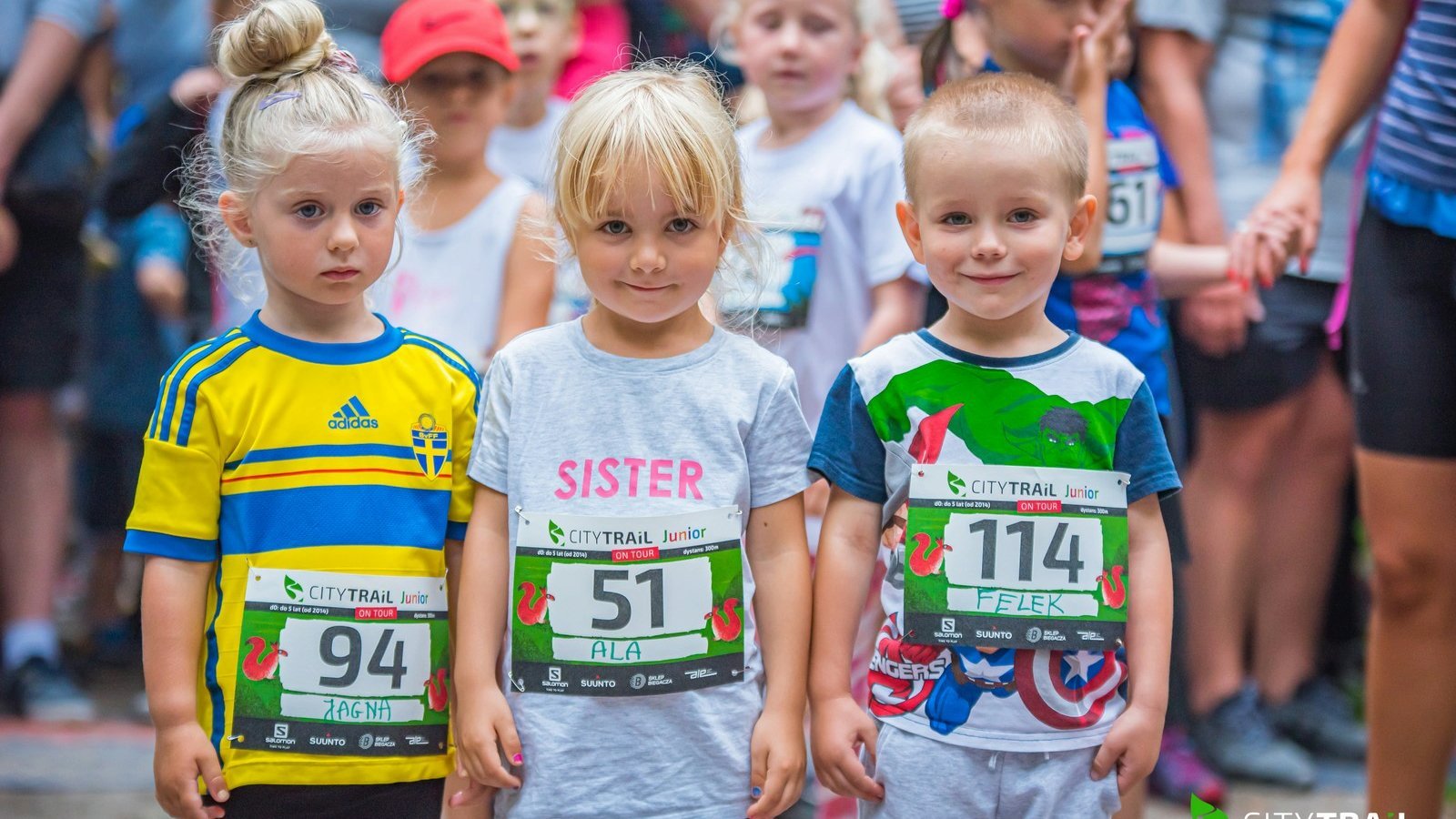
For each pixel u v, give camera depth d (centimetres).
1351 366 494
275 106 367
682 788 362
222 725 366
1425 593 475
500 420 375
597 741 361
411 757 372
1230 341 606
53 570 717
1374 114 530
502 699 365
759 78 571
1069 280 464
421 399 380
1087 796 371
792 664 372
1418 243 469
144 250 782
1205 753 644
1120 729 368
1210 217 612
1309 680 691
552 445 370
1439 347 468
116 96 773
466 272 516
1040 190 362
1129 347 467
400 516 373
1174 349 662
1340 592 735
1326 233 639
